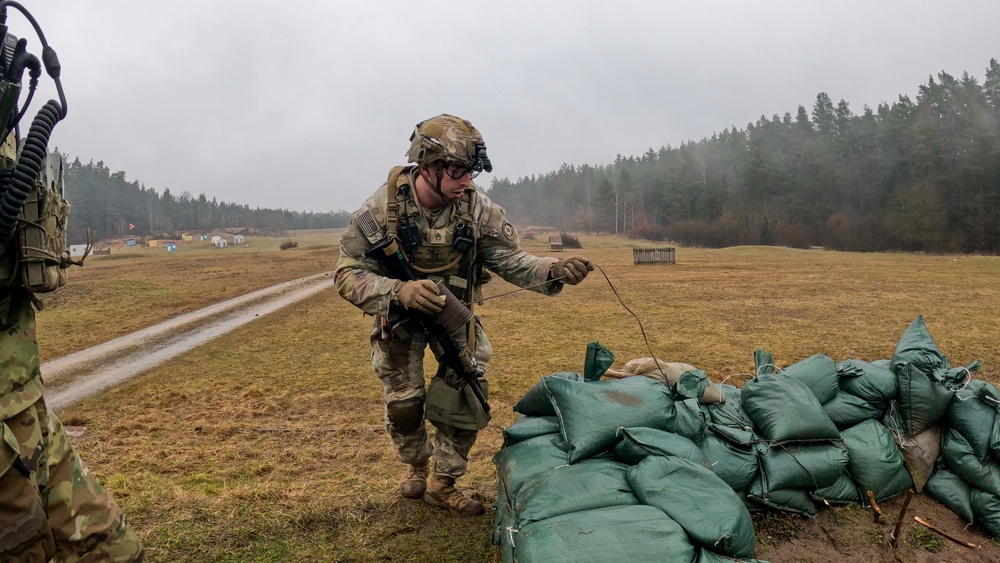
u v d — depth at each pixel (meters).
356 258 2.56
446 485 2.87
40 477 1.62
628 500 2.16
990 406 2.96
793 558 2.54
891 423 3.08
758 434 2.90
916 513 2.89
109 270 28.73
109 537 1.73
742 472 2.71
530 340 9.05
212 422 5.05
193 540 2.65
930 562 2.57
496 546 2.60
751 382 3.03
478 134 2.45
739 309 12.56
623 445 2.40
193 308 15.05
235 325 11.95
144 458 3.98
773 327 10.21
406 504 2.96
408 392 2.75
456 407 2.67
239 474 3.64
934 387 2.99
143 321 13.05
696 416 2.82
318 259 35.28
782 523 2.74
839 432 3.03
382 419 5.03
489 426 4.68
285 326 11.39
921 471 2.99
